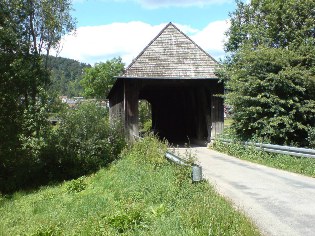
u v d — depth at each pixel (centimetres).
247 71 1716
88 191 1230
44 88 2378
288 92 1644
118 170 1390
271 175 1157
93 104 2000
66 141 1855
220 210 671
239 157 1616
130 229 696
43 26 2670
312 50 1800
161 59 2050
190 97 2595
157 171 1138
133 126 2025
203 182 922
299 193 898
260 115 1670
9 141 1909
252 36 2239
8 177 1825
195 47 2105
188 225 626
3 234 886
